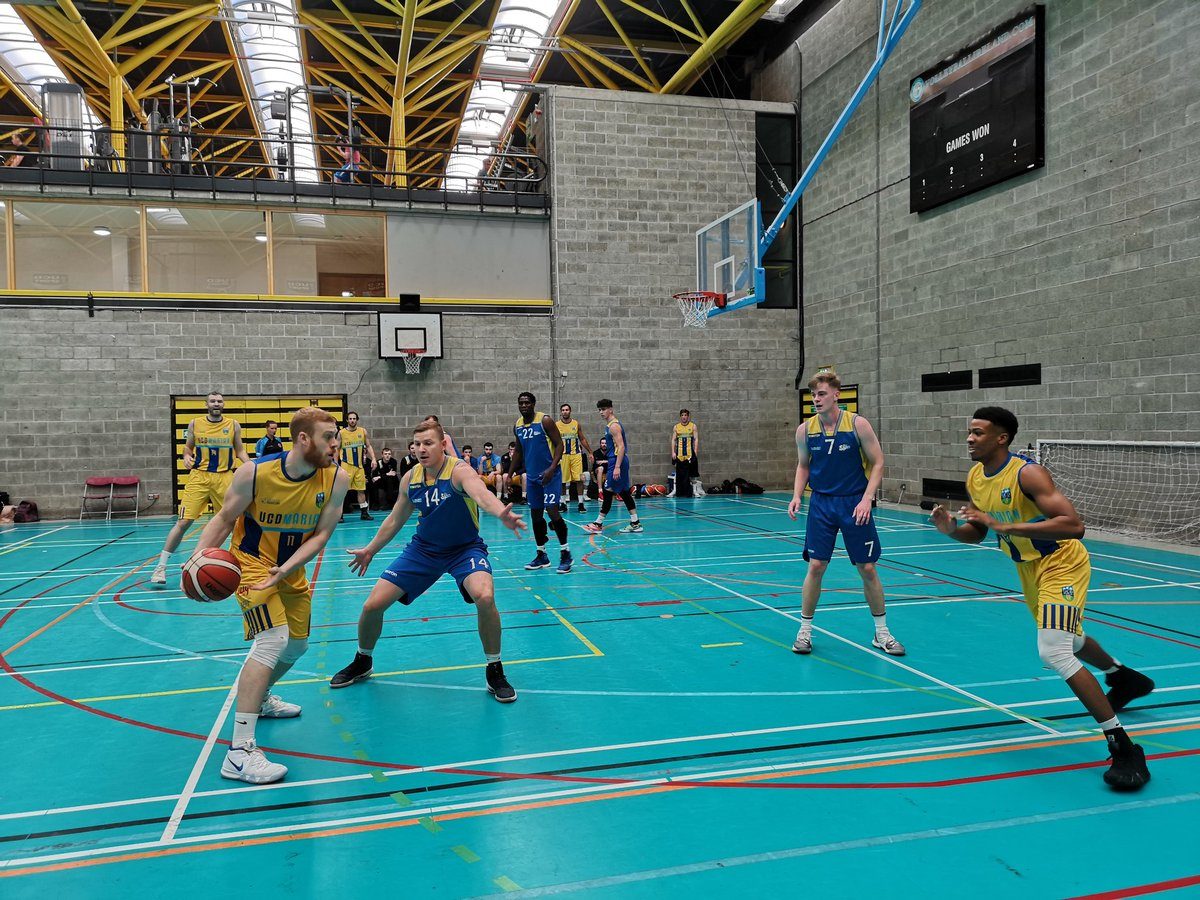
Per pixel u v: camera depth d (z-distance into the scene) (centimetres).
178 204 1457
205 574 321
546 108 1652
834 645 548
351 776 342
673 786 329
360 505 1430
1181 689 442
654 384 1702
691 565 880
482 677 484
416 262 1582
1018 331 1180
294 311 1506
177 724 411
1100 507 1052
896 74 1434
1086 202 1065
